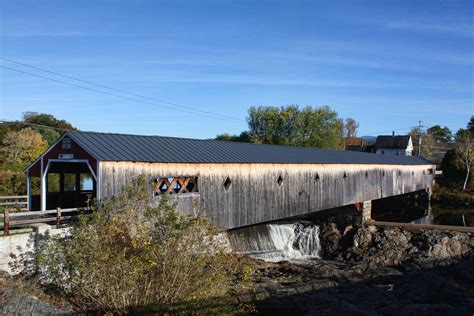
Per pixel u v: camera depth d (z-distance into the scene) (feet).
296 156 71.97
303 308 44.47
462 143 166.61
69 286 32.55
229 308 31.81
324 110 155.43
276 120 159.22
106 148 43.93
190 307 29.25
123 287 29.12
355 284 55.88
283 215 64.85
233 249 66.49
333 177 78.38
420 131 193.06
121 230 31.91
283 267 61.46
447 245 72.54
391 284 55.77
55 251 31.71
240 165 56.70
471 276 60.59
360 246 77.56
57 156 45.80
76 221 36.76
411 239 76.95
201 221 31.83
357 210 87.45
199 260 30.09
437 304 44.11
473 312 42.32
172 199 47.39
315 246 78.79
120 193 42.27
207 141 62.54
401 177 111.65
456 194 138.00
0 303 28.02
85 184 81.92
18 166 95.04
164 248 30.22
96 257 29.17
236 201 56.18
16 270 35.09
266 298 46.19
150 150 48.16
